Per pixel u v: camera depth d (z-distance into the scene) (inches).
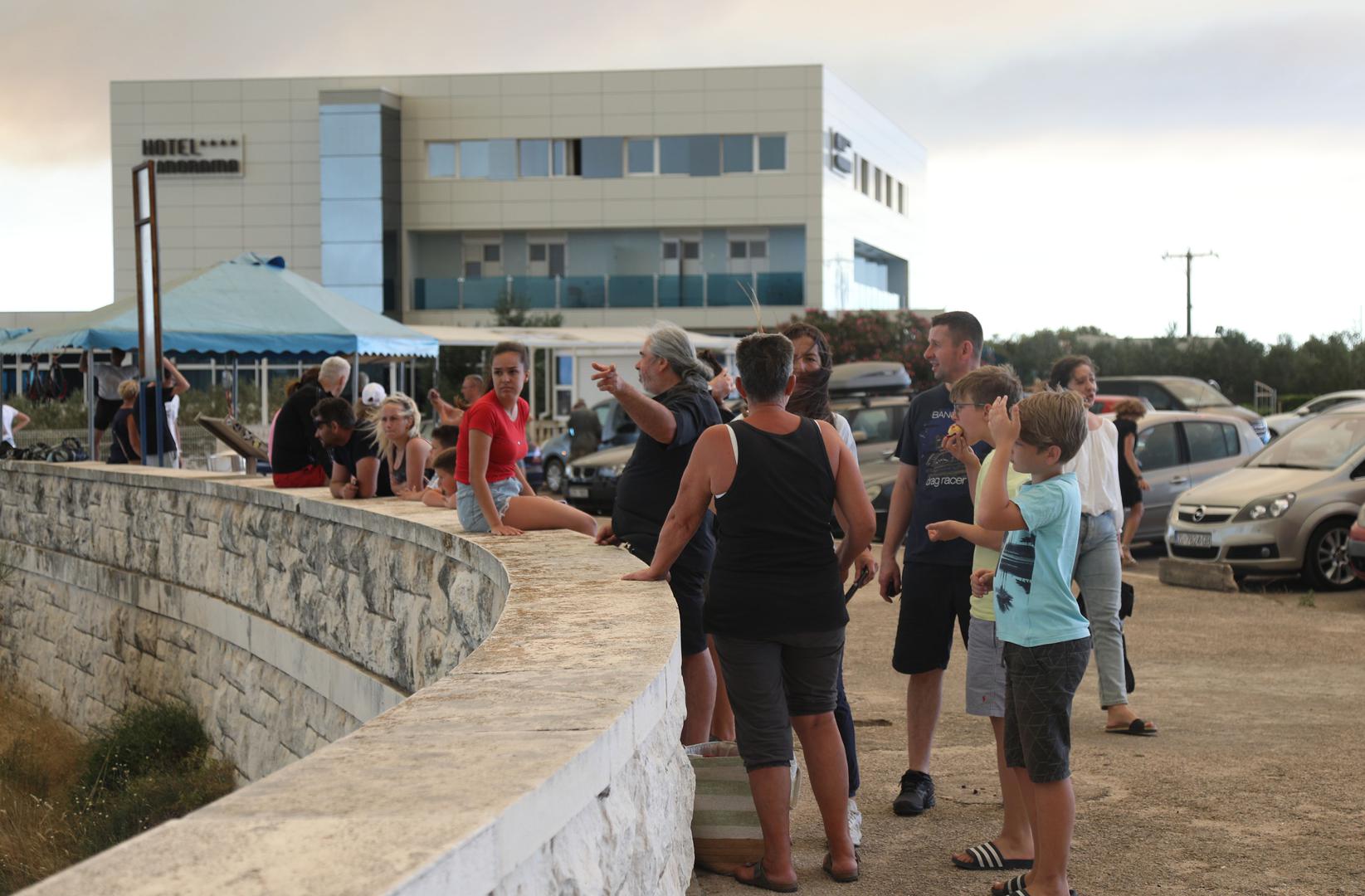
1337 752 258.7
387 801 79.4
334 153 1957.4
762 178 1969.7
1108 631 279.3
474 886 73.2
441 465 332.5
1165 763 251.1
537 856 83.9
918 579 218.5
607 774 98.6
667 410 217.5
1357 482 532.4
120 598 521.7
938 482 217.5
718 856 188.7
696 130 1978.3
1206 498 543.8
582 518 271.6
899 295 2524.6
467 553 247.6
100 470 541.3
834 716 193.2
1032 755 169.9
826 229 1988.2
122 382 675.4
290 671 370.9
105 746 456.1
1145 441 640.4
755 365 184.1
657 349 224.1
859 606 476.7
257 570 404.8
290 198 2014.0
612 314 1974.7
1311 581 523.2
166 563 483.8
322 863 68.1
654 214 1978.3
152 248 589.3
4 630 644.1
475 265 2021.4
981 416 196.4
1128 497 540.1
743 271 1999.3
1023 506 167.0
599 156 1989.4
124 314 688.4
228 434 599.8
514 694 111.7
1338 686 331.0
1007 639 171.5
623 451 869.8
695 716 219.5
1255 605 476.7
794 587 181.6
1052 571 168.7
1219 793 229.9
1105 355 2252.7
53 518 593.9
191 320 697.0
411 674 286.8
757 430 183.8
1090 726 287.4
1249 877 187.0
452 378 1632.6
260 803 79.0
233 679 422.6
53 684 583.8
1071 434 167.0
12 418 772.0
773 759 182.7
